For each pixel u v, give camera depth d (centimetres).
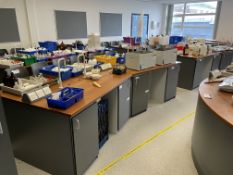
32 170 204
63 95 176
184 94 444
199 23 975
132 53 311
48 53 498
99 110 228
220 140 161
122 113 279
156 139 262
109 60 343
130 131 281
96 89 220
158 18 1106
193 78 458
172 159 224
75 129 166
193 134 232
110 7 837
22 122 189
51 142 180
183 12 1035
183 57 462
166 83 374
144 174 201
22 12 594
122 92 265
